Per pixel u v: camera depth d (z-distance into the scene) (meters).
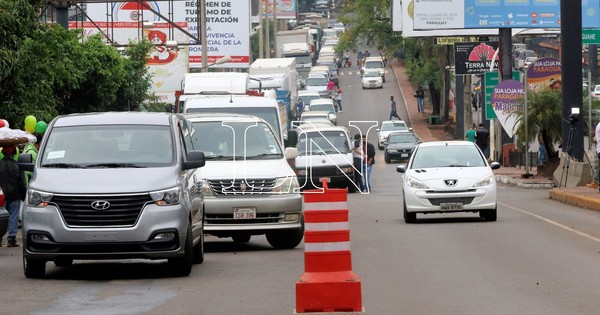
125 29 127.88
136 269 33.91
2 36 49.56
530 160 93.44
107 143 32.66
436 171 49.28
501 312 23.88
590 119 73.00
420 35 118.00
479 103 150.12
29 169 32.59
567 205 59.34
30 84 55.44
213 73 75.81
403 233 44.00
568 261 32.91
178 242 30.64
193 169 33.72
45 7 74.75
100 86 75.56
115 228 30.17
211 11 140.62
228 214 38.38
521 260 33.41
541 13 107.25
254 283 29.62
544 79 84.62
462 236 41.81
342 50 178.25
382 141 141.62
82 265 35.34
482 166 50.41
